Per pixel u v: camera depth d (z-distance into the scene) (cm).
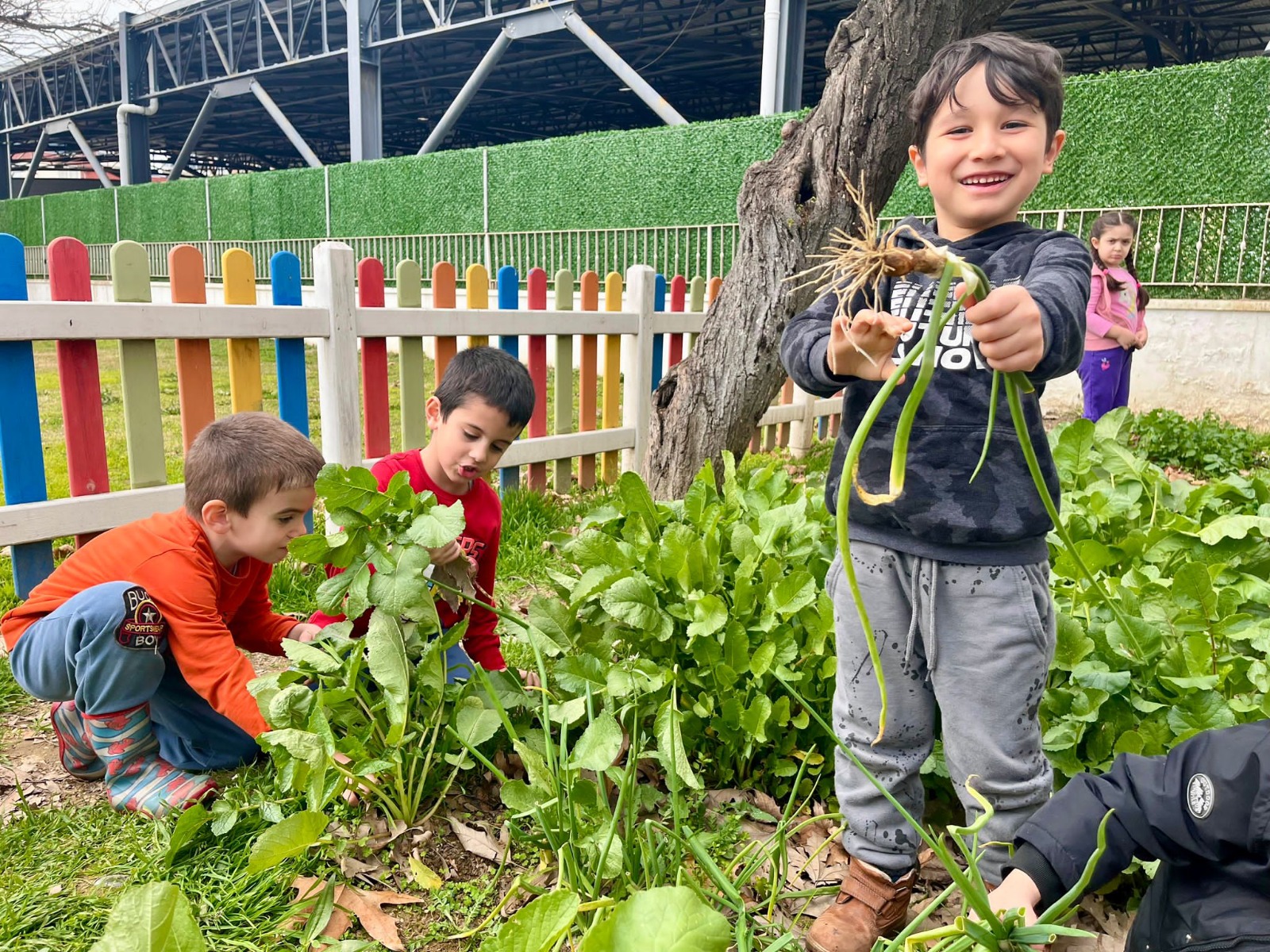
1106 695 194
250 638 244
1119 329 575
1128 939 140
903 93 346
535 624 222
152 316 334
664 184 1266
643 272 541
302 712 187
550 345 748
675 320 579
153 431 348
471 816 203
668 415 398
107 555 205
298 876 179
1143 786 130
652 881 168
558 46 2423
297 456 206
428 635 215
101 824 197
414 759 195
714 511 261
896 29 340
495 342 489
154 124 3381
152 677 200
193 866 181
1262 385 867
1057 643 207
